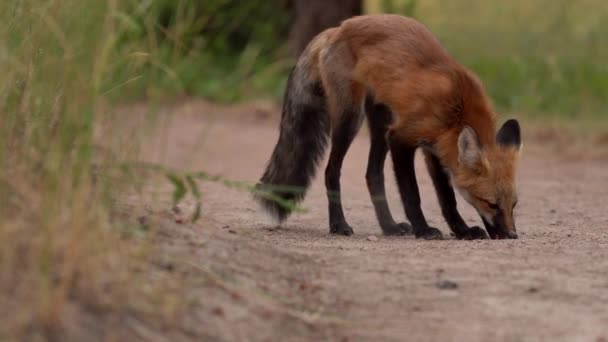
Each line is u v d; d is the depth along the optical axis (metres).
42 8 8.99
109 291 7.30
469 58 30.41
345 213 15.27
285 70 33.06
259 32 34.69
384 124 13.20
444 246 11.38
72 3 9.04
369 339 7.74
